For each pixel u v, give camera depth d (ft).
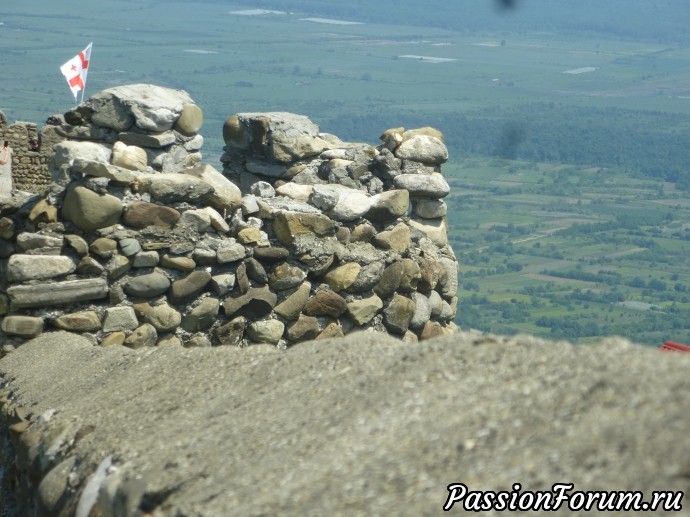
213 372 71.97
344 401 58.18
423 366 58.13
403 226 115.44
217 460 56.18
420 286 117.19
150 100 115.24
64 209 102.27
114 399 73.00
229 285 105.81
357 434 52.49
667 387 46.68
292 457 52.85
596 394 47.70
